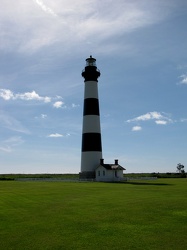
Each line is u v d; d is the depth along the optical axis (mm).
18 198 30938
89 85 73062
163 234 15805
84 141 72312
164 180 74125
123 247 13953
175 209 22359
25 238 15703
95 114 72312
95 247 14062
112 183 59125
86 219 19656
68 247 14164
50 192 37188
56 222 19016
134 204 25297
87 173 71125
